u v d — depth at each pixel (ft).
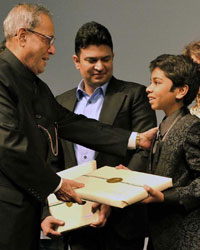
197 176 5.80
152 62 6.35
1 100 5.70
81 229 7.13
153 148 6.44
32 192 5.75
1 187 5.71
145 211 7.04
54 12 11.10
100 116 7.38
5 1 11.38
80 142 7.18
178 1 10.12
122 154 6.98
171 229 5.93
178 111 6.19
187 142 5.77
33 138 5.81
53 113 6.68
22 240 5.83
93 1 10.78
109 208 6.67
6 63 6.09
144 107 7.37
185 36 10.18
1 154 5.56
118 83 7.61
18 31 6.05
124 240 6.98
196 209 5.86
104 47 7.23
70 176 6.73
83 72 7.40
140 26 10.50
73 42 11.10
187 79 6.10
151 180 5.88
